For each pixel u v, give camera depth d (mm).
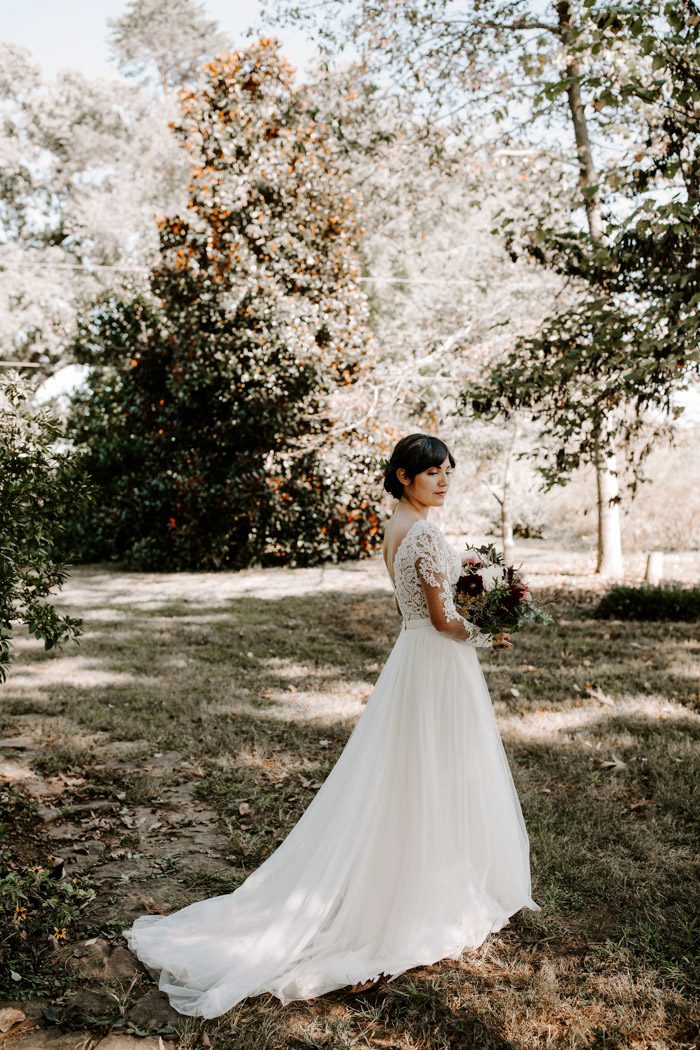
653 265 5301
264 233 14609
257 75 14547
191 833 3900
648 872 3430
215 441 15539
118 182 25734
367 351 14867
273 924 2793
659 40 4742
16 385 3916
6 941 2863
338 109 11914
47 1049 2400
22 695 6227
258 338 14445
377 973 2688
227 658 7637
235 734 5320
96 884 3373
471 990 2705
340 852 2814
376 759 2869
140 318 17547
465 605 2842
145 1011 2582
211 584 13438
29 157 26484
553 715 5605
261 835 3855
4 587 3678
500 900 3059
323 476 15133
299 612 10242
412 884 2775
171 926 2953
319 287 14984
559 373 5777
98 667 7219
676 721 5410
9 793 4234
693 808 4020
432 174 12703
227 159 14688
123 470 17375
